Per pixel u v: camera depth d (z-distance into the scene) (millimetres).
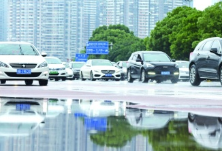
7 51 34531
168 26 127688
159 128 11664
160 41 128375
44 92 25141
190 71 38156
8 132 10727
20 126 11688
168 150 8773
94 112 15188
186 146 9203
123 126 11969
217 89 31281
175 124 12469
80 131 11031
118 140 9844
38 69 33219
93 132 10898
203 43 37094
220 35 95625
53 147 8992
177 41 114125
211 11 97188
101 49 139750
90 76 58875
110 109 16250
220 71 34344
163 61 47344
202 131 11250
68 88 30453
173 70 45875
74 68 75875
